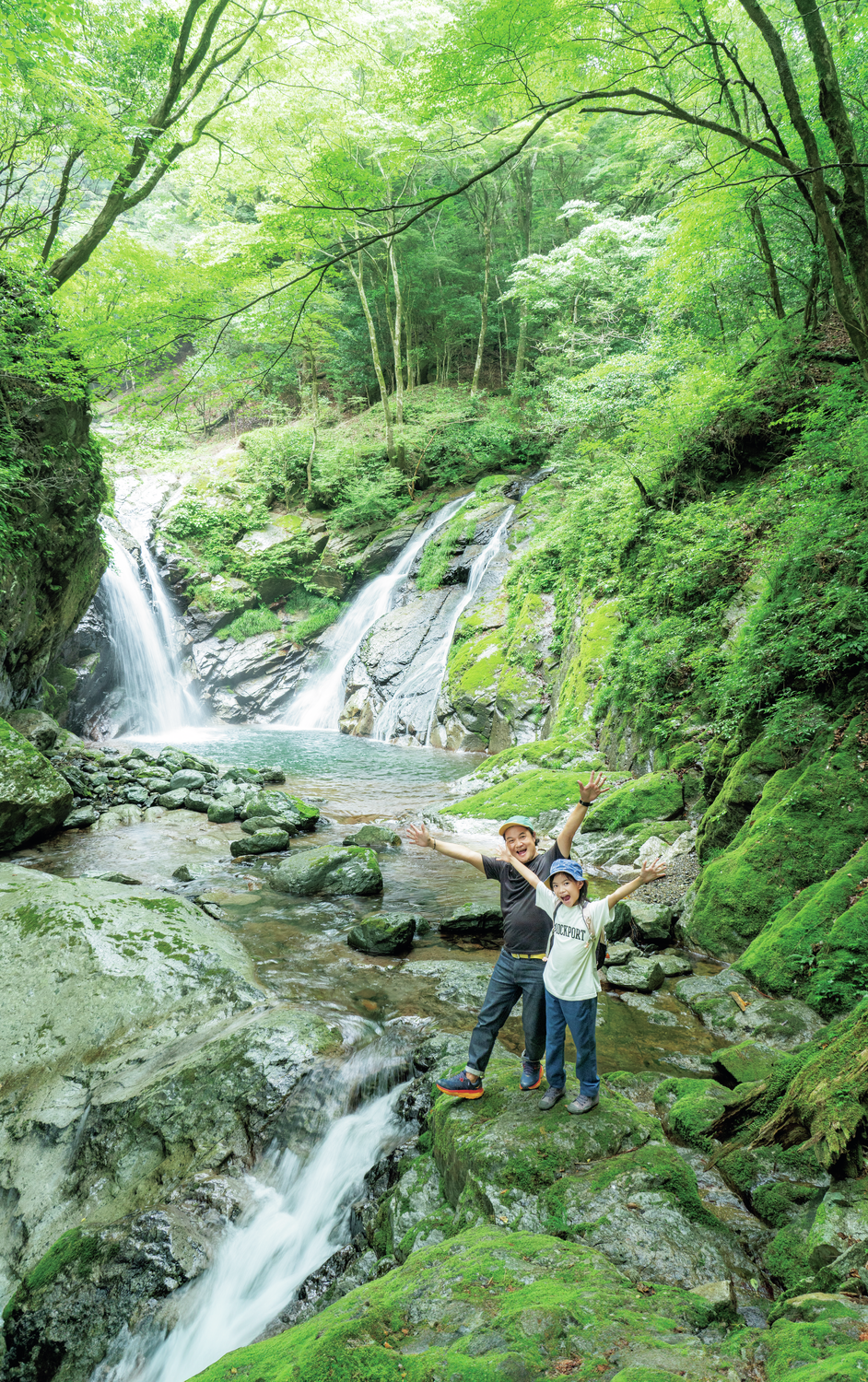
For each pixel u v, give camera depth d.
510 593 19.92
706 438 11.82
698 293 13.58
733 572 10.20
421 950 6.98
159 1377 3.52
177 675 24.75
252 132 18.52
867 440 7.59
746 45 10.59
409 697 21.11
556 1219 3.17
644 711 11.07
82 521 14.41
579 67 6.98
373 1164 4.35
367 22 15.59
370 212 6.18
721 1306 2.65
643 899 7.85
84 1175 4.37
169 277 9.10
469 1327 2.47
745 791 7.29
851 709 6.64
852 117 9.36
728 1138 3.86
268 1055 4.84
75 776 12.65
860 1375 1.90
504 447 26.92
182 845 10.10
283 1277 3.92
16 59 8.61
